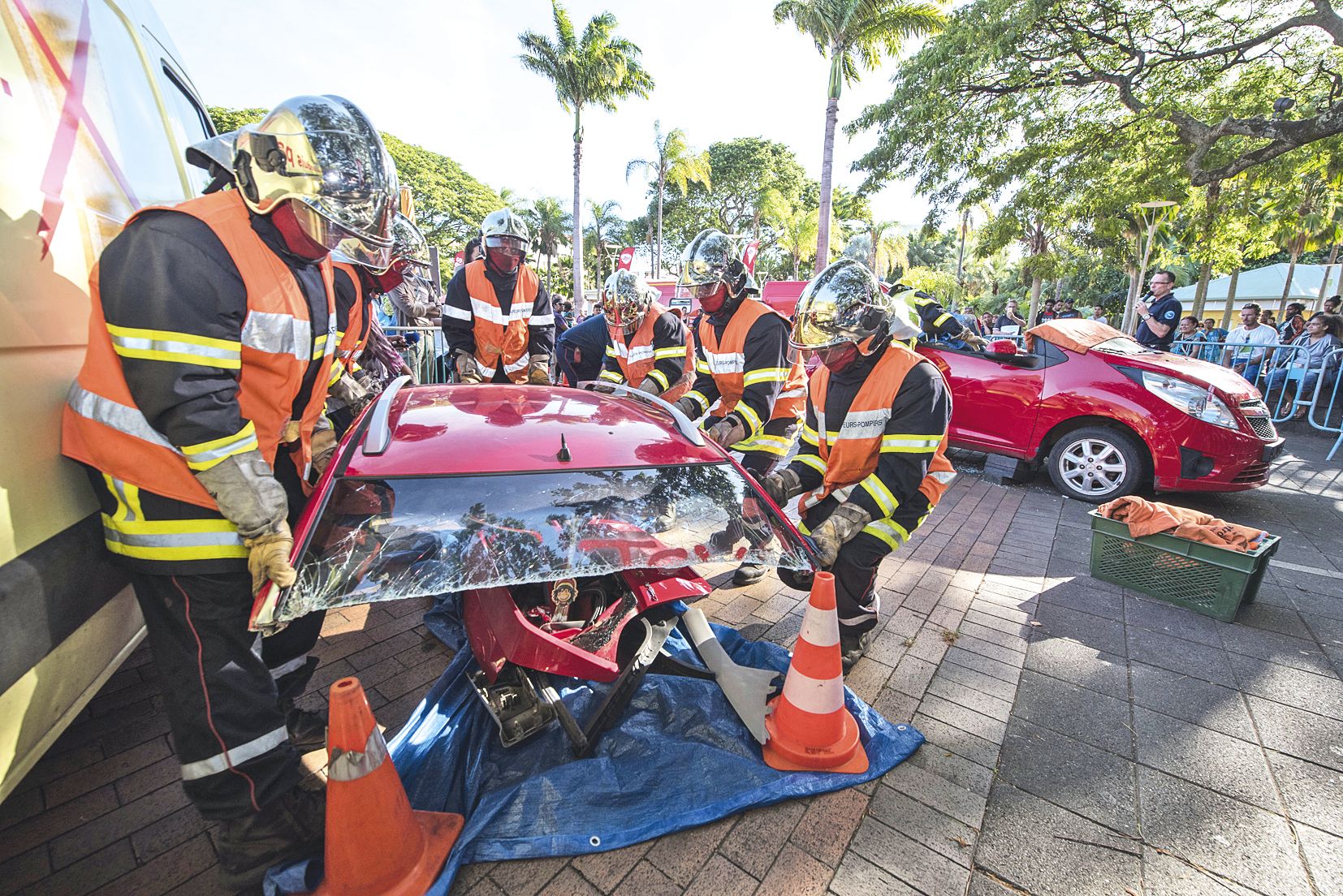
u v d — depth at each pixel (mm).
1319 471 6391
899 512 2684
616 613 2262
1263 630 3172
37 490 1365
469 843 1724
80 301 1599
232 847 1587
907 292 6164
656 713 2305
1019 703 2564
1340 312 10516
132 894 1658
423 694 2520
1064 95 11117
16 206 1389
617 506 1983
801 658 2102
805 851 1829
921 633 3113
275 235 1579
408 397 2422
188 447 1395
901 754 2188
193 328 1383
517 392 2598
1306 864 1834
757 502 2217
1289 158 10344
